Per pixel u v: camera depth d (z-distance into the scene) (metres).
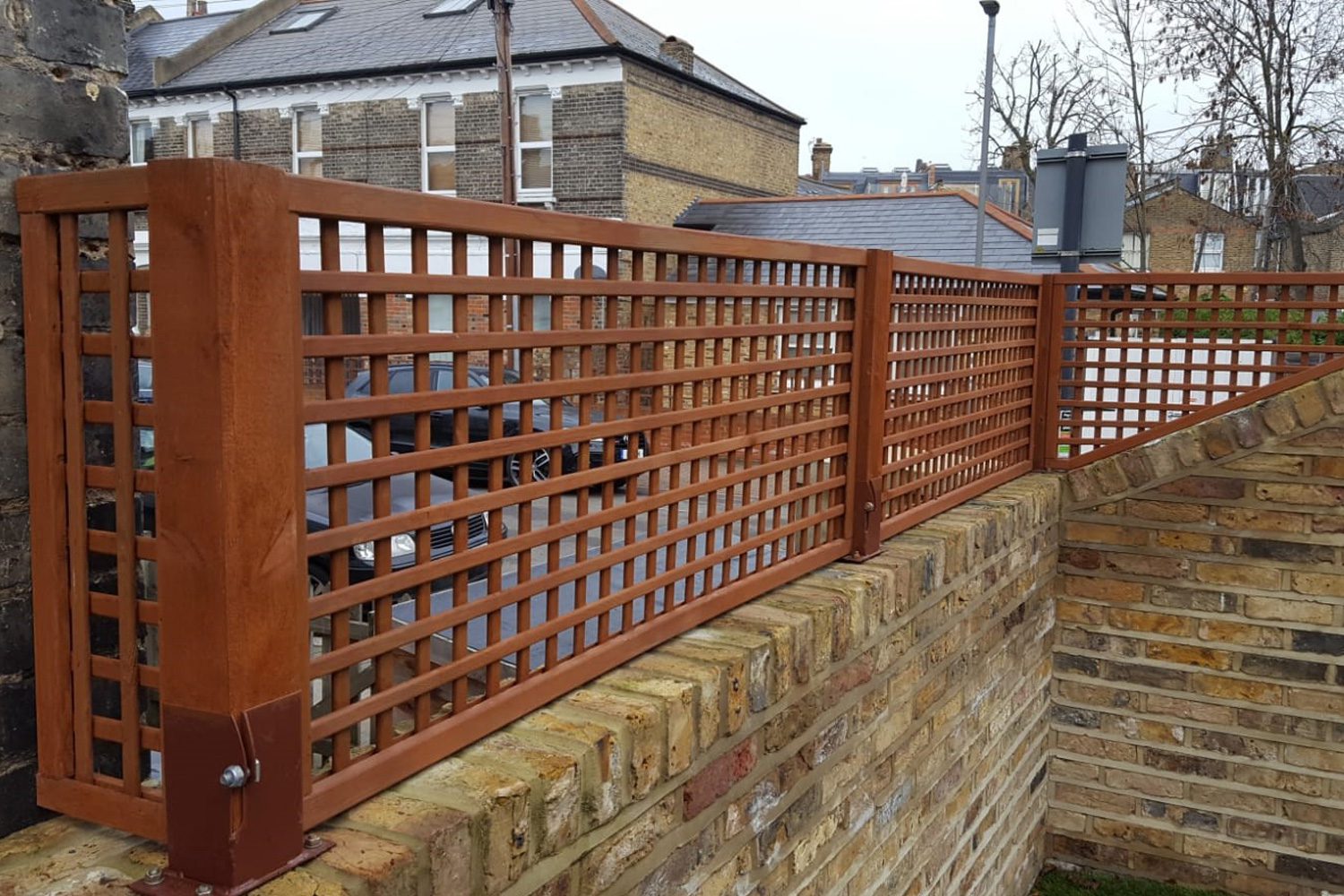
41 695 1.60
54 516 1.55
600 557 2.14
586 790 1.86
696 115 19.84
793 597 2.84
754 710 2.42
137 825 1.52
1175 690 4.89
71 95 1.70
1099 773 5.10
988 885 4.40
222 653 1.34
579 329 1.97
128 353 1.44
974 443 4.25
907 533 3.67
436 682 1.74
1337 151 19.89
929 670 3.52
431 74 18.80
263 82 20.06
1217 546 4.73
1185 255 28.86
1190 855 4.96
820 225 19.05
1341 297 4.50
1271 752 4.74
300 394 1.42
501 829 1.65
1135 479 4.83
